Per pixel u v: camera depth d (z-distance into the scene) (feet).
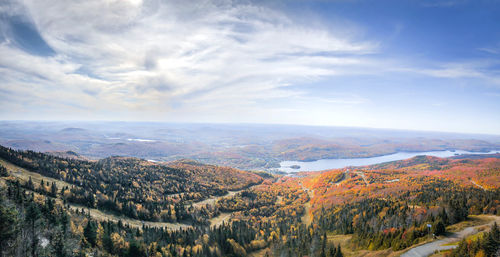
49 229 305.32
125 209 549.95
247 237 488.02
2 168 521.65
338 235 476.95
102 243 351.87
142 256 360.28
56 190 530.68
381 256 304.09
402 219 409.49
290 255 409.49
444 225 324.60
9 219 233.14
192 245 434.30
